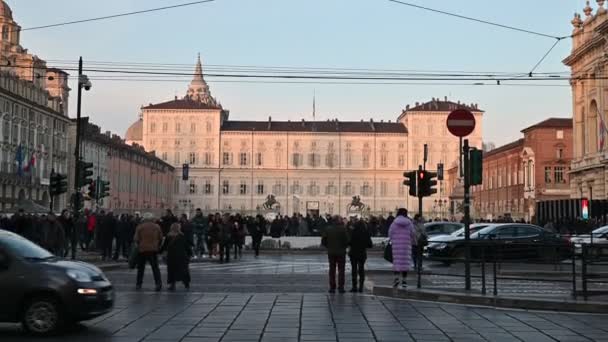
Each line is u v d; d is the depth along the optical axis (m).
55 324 12.55
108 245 32.81
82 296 12.65
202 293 19.67
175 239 20.78
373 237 47.00
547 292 19.48
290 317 14.87
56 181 33.12
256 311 15.77
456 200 68.00
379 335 12.73
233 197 150.12
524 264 19.50
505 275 19.86
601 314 15.82
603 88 68.75
